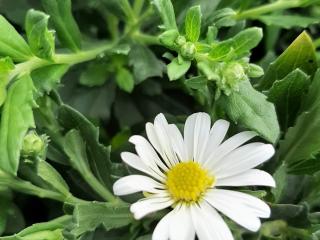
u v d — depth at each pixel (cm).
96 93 15
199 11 12
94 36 16
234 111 11
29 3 15
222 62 11
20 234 11
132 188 10
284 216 12
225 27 15
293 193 13
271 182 11
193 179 11
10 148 11
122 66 15
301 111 13
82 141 12
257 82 13
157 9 11
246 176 11
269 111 11
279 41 17
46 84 12
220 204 11
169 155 11
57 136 13
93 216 11
